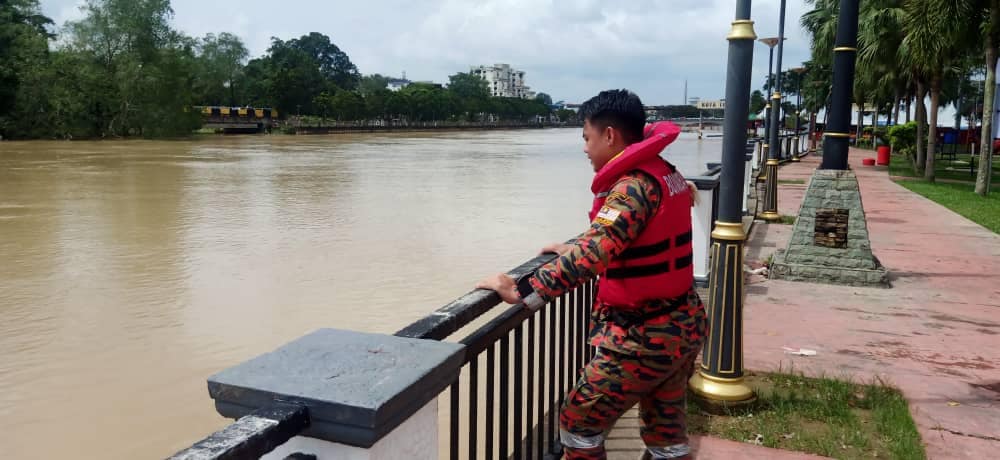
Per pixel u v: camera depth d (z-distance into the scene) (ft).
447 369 5.27
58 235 46.34
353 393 4.51
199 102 304.30
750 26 13.98
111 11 224.74
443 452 15.81
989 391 15.84
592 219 7.73
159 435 18.03
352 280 33.73
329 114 362.74
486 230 48.96
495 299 7.63
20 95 190.70
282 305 29.50
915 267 29.50
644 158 7.18
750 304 23.39
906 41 64.49
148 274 34.99
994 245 35.06
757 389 15.74
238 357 23.54
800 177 80.59
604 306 7.88
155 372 22.20
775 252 29.86
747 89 13.98
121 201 64.80
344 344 5.47
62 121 199.82
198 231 47.96
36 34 202.90
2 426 18.44
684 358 7.70
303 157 139.74
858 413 14.64
